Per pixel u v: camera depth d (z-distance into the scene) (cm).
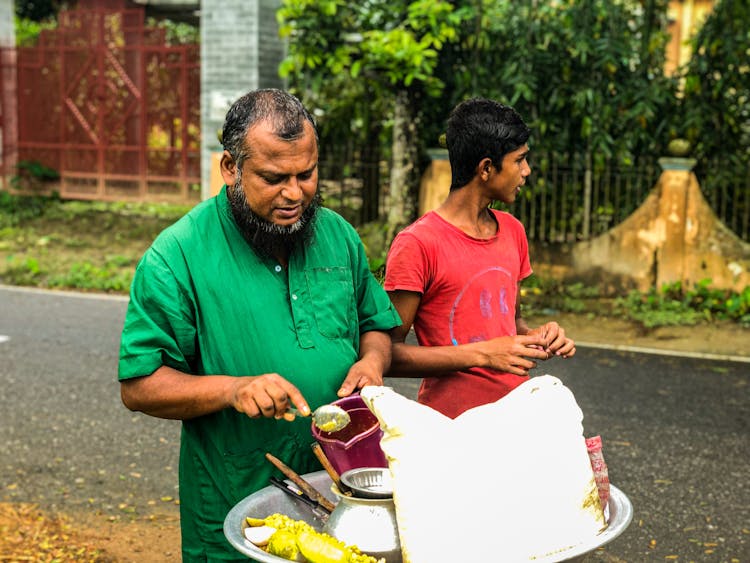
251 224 216
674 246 912
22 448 544
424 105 986
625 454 532
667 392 648
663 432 568
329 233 240
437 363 264
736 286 898
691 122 921
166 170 1417
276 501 216
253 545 192
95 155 1452
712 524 445
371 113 1067
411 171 973
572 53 941
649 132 955
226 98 1266
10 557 404
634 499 473
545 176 955
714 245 902
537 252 955
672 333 814
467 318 279
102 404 625
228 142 213
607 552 417
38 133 1483
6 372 695
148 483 497
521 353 262
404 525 183
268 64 1264
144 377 216
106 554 411
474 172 276
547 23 950
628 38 952
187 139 1398
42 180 1480
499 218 294
